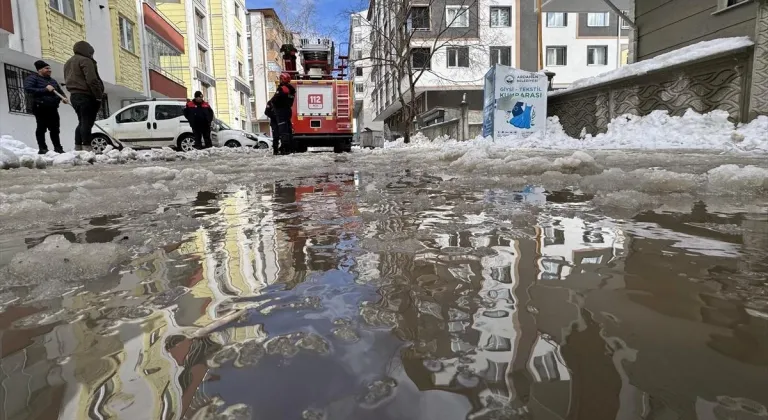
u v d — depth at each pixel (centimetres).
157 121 1365
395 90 3306
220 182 385
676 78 922
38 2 1234
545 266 118
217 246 154
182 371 68
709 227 161
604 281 105
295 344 76
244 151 1334
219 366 69
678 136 867
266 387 63
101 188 354
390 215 204
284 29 1983
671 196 232
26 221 210
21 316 93
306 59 1162
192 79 2719
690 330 77
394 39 2286
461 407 56
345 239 159
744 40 792
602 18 3095
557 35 3077
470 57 2908
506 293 98
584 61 3105
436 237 156
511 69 1241
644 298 93
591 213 193
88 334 83
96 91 877
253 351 74
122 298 103
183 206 254
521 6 2981
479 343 74
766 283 101
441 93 2997
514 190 275
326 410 56
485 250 136
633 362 66
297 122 1094
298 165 595
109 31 1622
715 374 62
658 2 1161
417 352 72
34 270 123
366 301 96
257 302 98
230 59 3459
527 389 60
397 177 395
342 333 80
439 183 330
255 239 164
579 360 67
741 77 789
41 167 678
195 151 1110
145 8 1914
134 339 80
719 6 970
